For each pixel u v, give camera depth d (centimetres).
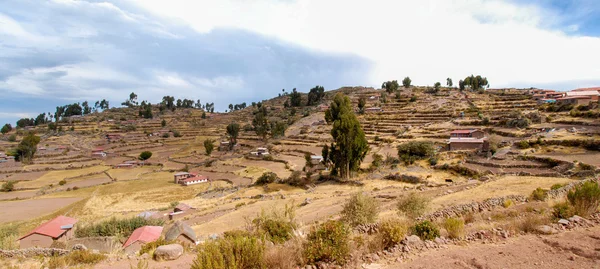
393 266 924
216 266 855
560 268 808
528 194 2817
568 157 4988
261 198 5847
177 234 1959
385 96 18838
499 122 9075
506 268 837
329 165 7600
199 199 7088
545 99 11531
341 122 6612
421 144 6881
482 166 5450
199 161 12962
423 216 2150
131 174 11131
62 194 8456
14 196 8325
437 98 16362
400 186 5128
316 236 1059
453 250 1029
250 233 1792
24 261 1609
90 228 3403
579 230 1126
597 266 796
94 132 19088
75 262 1376
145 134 18862
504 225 1317
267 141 14425
